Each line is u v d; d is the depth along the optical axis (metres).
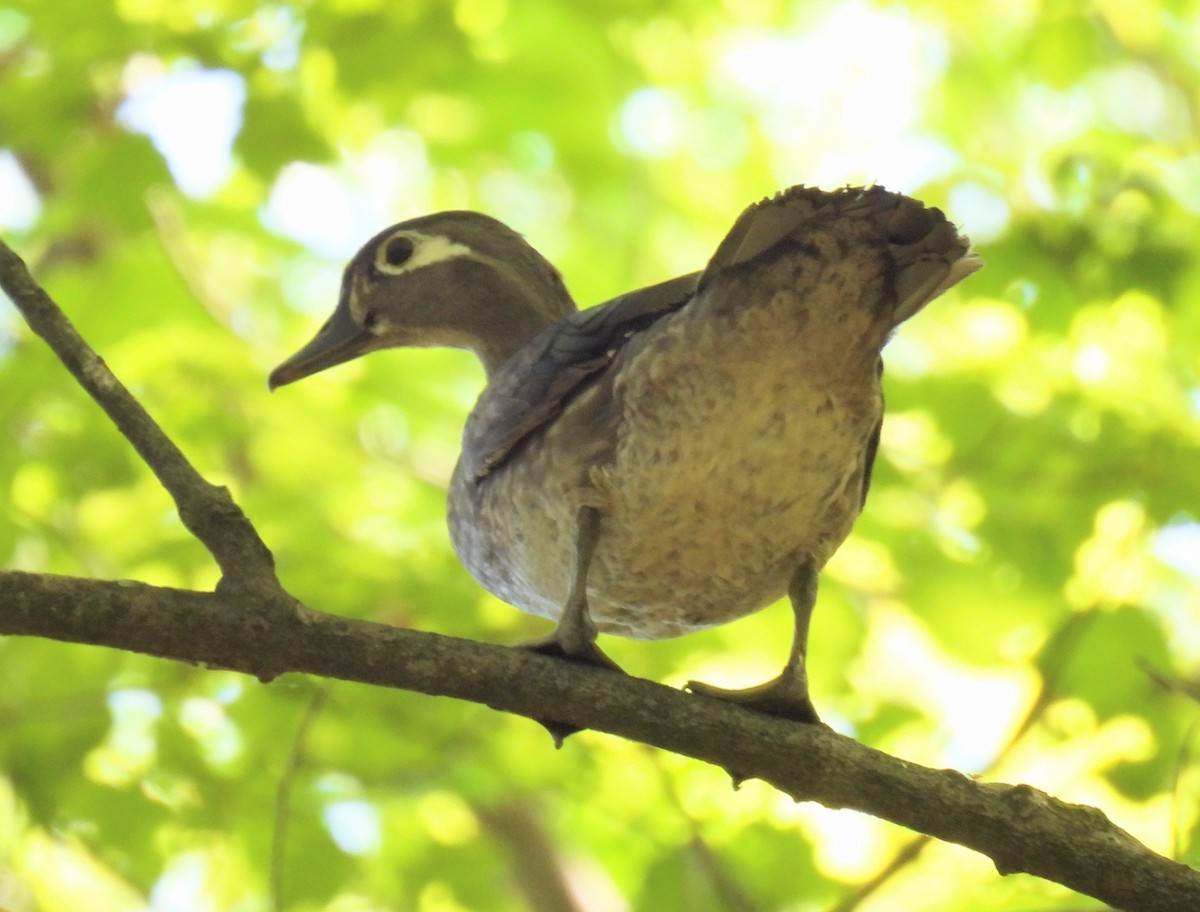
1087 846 6.54
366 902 12.66
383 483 14.10
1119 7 15.15
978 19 15.38
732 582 7.60
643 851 12.65
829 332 6.72
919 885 11.82
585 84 14.98
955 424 12.42
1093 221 12.09
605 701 6.55
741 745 6.58
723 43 16.75
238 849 11.49
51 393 12.35
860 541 12.95
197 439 12.93
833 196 6.43
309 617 6.39
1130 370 12.70
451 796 12.67
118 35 13.27
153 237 13.88
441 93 14.07
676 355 6.93
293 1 13.53
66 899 14.10
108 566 12.61
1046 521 12.09
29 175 15.78
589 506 7.31
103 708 11.16
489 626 11.45
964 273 6.64
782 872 11.60
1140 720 11.40
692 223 17.09
